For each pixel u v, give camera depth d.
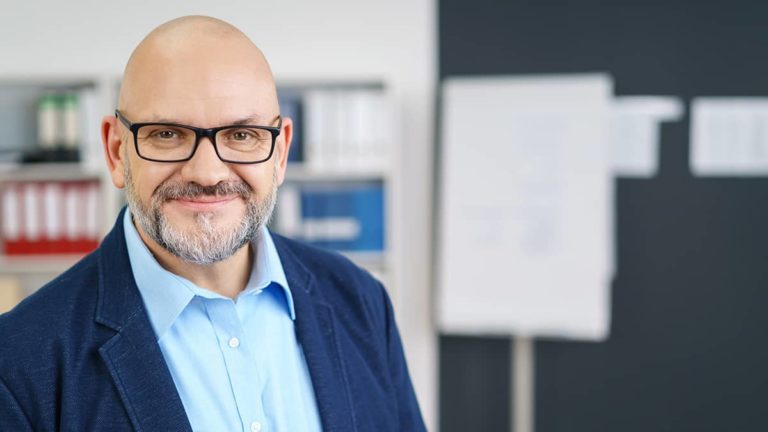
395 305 3.44
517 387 3.69
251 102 1.06
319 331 1.25
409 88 3.73
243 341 1.16
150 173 1.04
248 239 1.11
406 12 3.71
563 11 3.66
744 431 3.75
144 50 1.05
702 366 3.75
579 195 3.47
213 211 1.06
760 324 3.72
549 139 3.49
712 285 3.73
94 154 3.39
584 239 3.46
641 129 3.64
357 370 1.27
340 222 3.51
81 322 1.08
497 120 3.53
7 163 3.38
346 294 1.35
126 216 1.18
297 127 3.47
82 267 1.15
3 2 3.68
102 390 1.04
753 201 3.69
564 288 3.47
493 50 3.70
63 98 3.40
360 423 1.23
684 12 3.63
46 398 1.02
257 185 1.09
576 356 3.78
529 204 3.50
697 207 3.70
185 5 3.72
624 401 3.77
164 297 1.12
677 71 3.64
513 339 3.76
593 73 3.67
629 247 3.73
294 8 3.71
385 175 3.44
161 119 1.03
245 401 1.14
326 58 3.73
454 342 3.80
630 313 3.75
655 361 3.76
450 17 3.70
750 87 3.63
